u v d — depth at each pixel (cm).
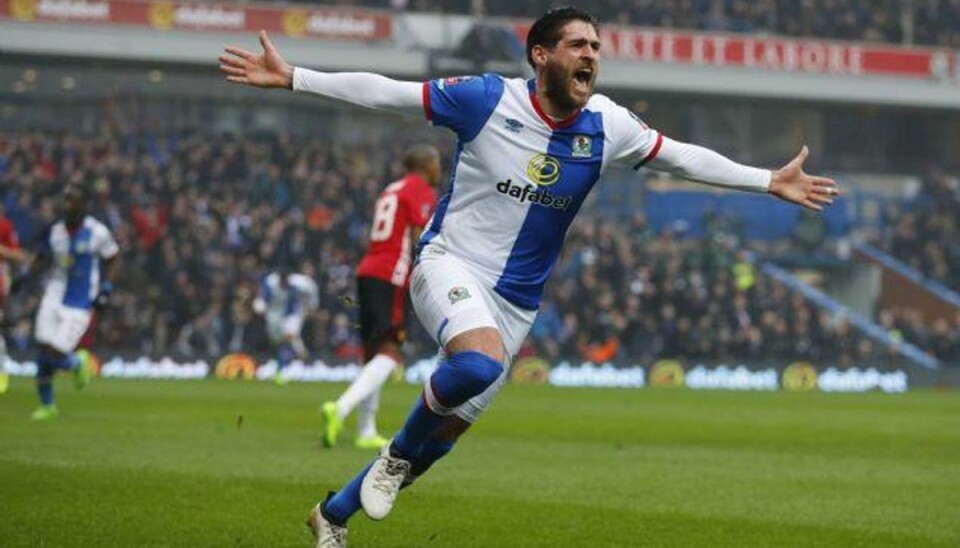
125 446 1554
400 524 1043
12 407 2194
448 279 838
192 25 4794
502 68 5066
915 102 5669
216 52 4822
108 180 4359
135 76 4994
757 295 4775
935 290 5447
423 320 854
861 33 5722
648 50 5325
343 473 1341
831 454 1711
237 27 4847
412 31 5016
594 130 850
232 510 1080
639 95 5431
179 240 4159
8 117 4834
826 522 1095
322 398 2652
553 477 1368
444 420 816
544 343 4344
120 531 973
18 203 4162
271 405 2395
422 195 1639
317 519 839
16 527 976
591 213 5397
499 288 855
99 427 1805
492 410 2517
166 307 3978
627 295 4553
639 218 4978
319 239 4319
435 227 870
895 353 4822
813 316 4719
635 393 3450
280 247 4250
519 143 842
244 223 4319
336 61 4953
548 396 3173
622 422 2238
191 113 5025
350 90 831
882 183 5978
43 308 1966
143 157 4656
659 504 1180
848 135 6091
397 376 3944
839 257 5628
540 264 866
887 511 1165
